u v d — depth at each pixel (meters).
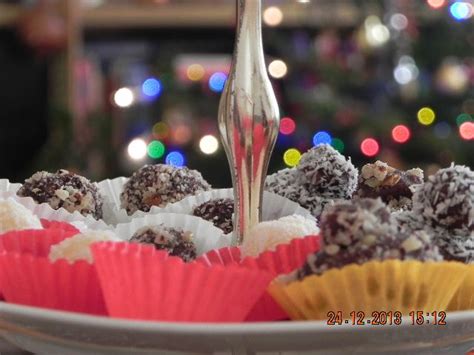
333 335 0.22
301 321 0.23
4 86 1.15
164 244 0.29
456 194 0.26
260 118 0.29
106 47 1.21
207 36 1.20
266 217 0.34
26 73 1.15
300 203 0.34
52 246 0.27
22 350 0.28
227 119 0.29
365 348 0.23
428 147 0.98
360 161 0.99
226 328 0.22
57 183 0.36
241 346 0.22
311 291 0.24
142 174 0.38
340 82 1.01
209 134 1.00
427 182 0.27
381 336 0.23
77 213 0.35
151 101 1.04
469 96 1.03
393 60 1.03
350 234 0.23
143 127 1.04
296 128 0.98
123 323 0.22
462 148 0.99
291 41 1.05
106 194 0.40
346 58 1.03
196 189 0.38
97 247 0.24
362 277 0.23
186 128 1.01
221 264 0.27
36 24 1.11
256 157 0.29
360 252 0.23
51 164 0.98
